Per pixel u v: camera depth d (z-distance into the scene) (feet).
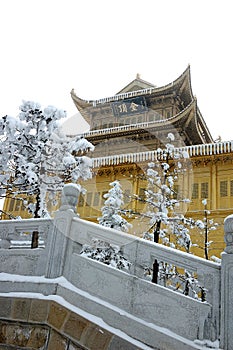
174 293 14.94
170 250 15.90
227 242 14.82
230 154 67.41
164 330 14.34
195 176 69.62
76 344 15.19
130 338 14.42
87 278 16.89
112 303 15.89
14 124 29.01
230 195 66.28
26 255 18.66
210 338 13.70
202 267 15.02
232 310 13.65
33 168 28.19
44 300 16.35
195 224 33.55
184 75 86.17
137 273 16.20
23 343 16.19
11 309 16.79
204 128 98.94
